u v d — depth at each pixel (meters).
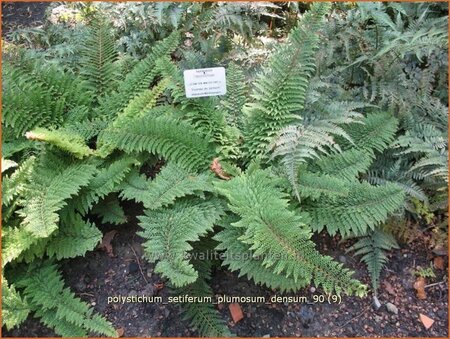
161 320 2.47
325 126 2.61
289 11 3.78
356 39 3.09
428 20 2.99
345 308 2.52
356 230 2.42
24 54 2.94
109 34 3.10
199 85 2.73
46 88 2.96
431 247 2.75
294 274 2.11
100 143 2.76
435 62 3.02
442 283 2.62
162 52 3.06
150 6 3.29
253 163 2.60
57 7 3.81
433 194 2.79
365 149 2.77
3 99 2.72
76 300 2.31
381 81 2.96
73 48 3.30
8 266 2.48
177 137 2.65
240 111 2.95
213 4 3.43
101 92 3.18
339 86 3.00
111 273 2.64
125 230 2.80
